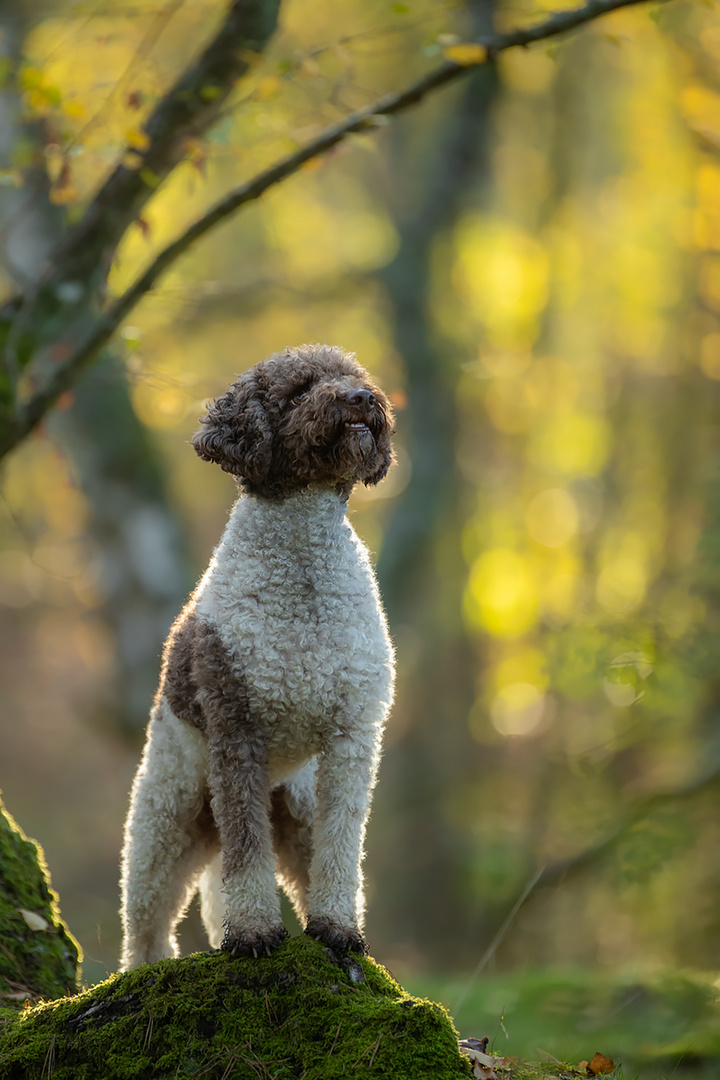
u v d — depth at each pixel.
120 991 4.15
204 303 14.53
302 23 14.88
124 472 14.44
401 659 18.33
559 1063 4.99
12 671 26.33
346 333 19.38
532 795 16.05
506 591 18.02
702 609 11.66
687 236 14.86
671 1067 6.35
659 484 17.56
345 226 19.56
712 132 11.61
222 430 4.53
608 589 15.69
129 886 4.79
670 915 11.70
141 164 7.55
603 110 17.73
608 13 7.25
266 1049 3.88
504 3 8.90
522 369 18.64
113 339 8.30
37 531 18.56
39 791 24.34
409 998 4.09
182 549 14.74
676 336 17.28
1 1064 4.01
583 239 18.22
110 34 7.79
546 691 15.00
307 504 4.39
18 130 8.95
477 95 17.70
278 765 4.54
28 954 5.23
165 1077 3.87
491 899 15.49
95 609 14.94
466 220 18.53
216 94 7.41
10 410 7.88
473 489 19.55
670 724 12.17
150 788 4.70
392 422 4.77
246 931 4.14
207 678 4.28
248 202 7.59
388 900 17.56
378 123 7.36
